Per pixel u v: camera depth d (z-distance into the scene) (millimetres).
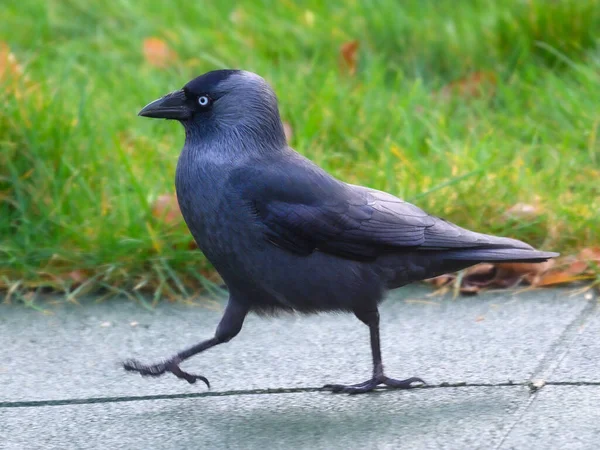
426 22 15008
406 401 8023
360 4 15469
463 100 13570
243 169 8180
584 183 11359
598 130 12305
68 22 15945
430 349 8969
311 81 13781
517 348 8883
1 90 11430
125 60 14938
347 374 8578
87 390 8383
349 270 8258
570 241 10531
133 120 12977
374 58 14320
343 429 7578
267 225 8070
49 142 11227
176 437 7539
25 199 10781
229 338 8406
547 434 7289
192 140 8492
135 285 10227
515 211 10742
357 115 12797
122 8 16203
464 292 10102
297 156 8516
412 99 13070
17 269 10258
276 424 7715
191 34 15180
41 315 9820
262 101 8453
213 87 8422
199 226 8312
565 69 14062
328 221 8141
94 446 7426
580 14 14406
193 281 10352
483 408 7789
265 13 15680
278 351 9055
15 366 8805
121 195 10969
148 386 8461
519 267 10203
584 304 9719
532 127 12648
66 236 10547
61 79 13023
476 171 10961
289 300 8320
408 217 8398
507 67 14188
